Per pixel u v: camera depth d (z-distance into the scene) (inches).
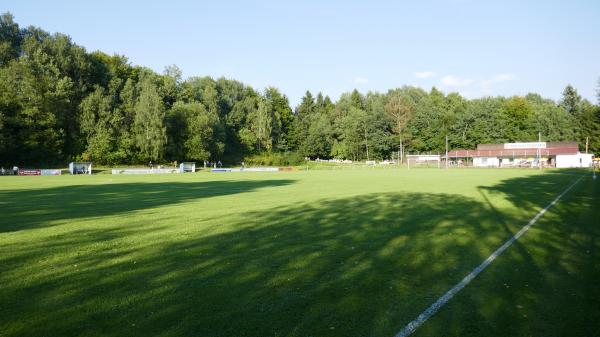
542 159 3395.7
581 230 446.9
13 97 2571.4
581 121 3870.6
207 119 3400.6
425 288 255.4
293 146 4552.2
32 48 2930.6
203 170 3230.8
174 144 3255.4
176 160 3390.7
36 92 2682.1
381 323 202.5
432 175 1868.8
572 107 4640.8
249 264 315.3
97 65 3339.1
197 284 266.1
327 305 227.0
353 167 3572.8
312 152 4399.6
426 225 488.7
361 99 5270.7
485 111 4015.8
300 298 238.5
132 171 2741.1
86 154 2859.3
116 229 475.2
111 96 3107.8
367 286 260.1
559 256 334.3
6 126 2546.8
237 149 4165.8
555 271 291.0
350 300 234.7
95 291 252.7
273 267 306.3
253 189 1098.7
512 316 210.5
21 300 237.0
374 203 724.7
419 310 219.3
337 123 4490.7
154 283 268.7
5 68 2667.3
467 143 4094.5
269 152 4104.3
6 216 589.6
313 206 687.1
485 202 727.1
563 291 247.8
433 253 347.6
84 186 1262.3
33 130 2632.9
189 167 3043.8
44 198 866.1
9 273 293.0
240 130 4124.0
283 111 4808.1
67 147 2938.0
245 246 379.2
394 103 4175.7
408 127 4293.8
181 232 453.1
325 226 487.8
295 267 305.9
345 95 5290.4
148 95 3036.4
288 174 2258.9
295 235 431.8
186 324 201.9
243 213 608.1
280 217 563.8
